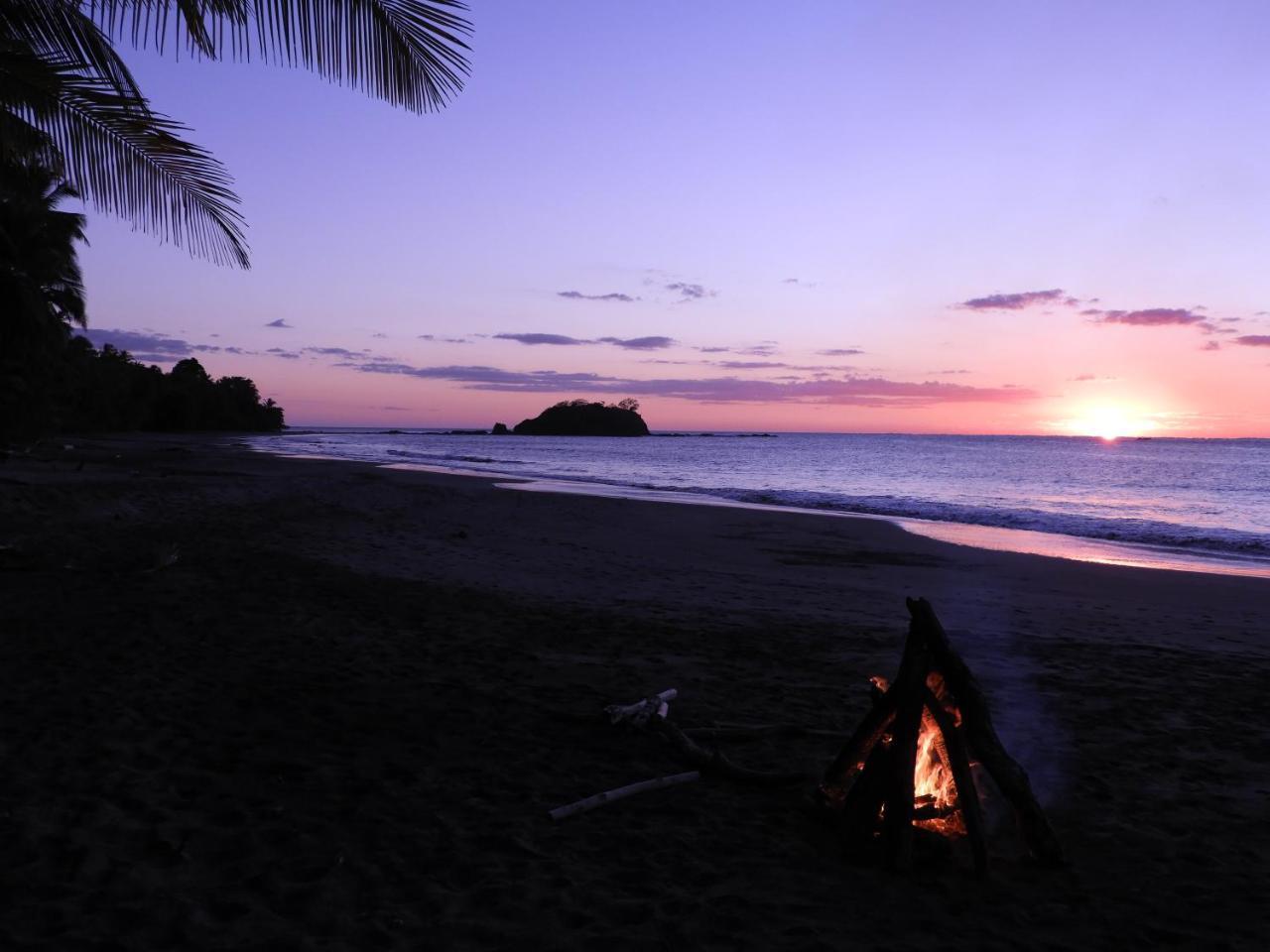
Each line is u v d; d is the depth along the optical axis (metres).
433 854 3.74
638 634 8.46
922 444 169.25
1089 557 17.73
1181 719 6.14
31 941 2.92
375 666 6.83
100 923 3.06
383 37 4.78
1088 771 5.07
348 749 5.04
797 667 7.38
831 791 4.28
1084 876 3.71
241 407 145.25
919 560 15.73
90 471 27.50
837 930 3.20
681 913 3.28
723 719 5.89
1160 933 3.23
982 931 3.22
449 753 5.05
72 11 5.22
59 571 10.27
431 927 3.13
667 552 15.77
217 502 19.91
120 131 5.59
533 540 16.56
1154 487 44.38
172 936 3.00
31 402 34.16
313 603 9.21
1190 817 4.40
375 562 12.55
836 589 12.20
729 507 25.59
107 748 4.81
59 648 6.90
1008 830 4.19
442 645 7.68
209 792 4.32
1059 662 7.91
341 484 28.45
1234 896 3.54
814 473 57.00
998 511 28.95
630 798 4.48
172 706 5.62
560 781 4.69
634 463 71.06
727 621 9.35
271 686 6.16
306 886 3.41
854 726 5.81
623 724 5.57
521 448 116.12
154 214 5.85
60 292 31.23
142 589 9.44
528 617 9.08
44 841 3.67
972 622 10.00
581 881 3.54
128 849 3.65
